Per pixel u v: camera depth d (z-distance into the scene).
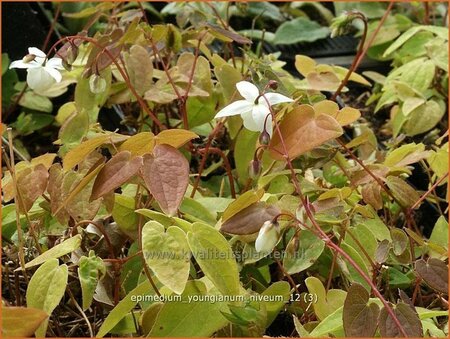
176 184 0.26
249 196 0.26
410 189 0.33
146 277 0.29
